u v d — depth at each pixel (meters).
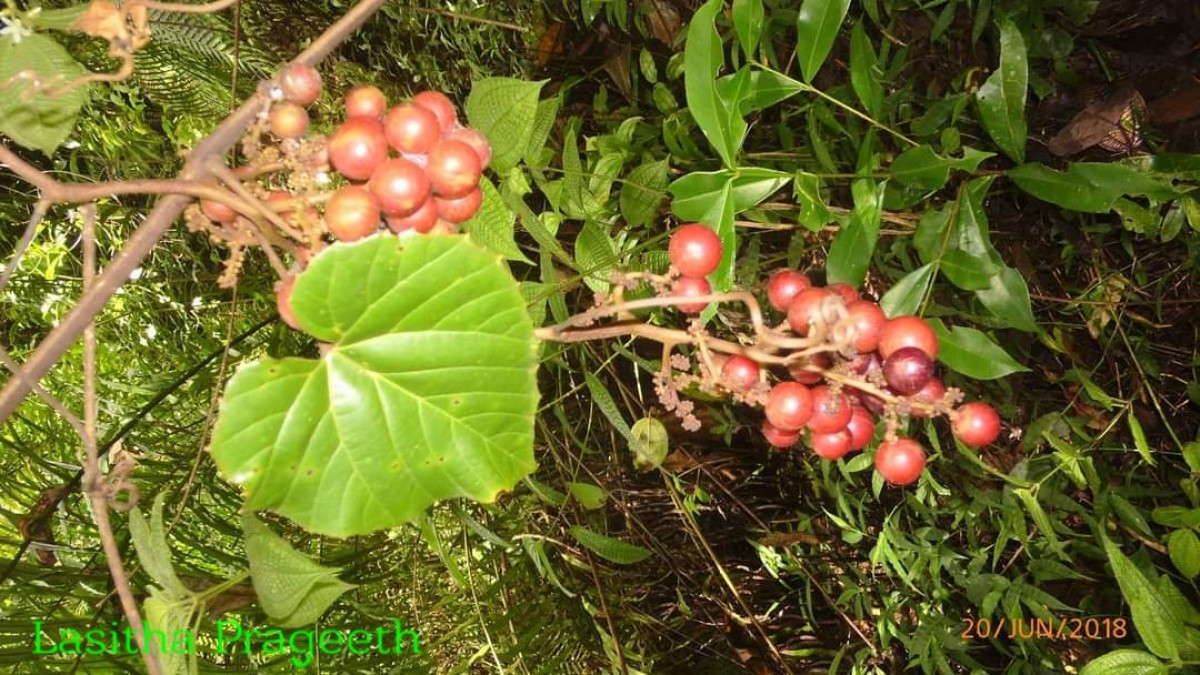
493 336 0.28
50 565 0.69
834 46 0.74
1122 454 0.68
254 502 0.27
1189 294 0.67
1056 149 0.68
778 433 0.35
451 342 0.28
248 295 0.93
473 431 0.29
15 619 0.59
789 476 0.95
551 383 0.86
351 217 0.26
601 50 0.89
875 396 0.32
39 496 0.78
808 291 0.30
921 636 0.67
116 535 0.68
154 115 0.93
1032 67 0.71
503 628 0.78
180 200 0.28
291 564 0.31
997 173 0.48
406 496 0.29
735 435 0.95
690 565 0.96
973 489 0.63
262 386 0.26
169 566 0.32
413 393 0.28
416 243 0.26
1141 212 0.56
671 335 0.30
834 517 0.70
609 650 0.69
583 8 0.76
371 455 0.28
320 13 0.83
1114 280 0.65
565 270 0.77
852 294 0.34
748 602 0.95
